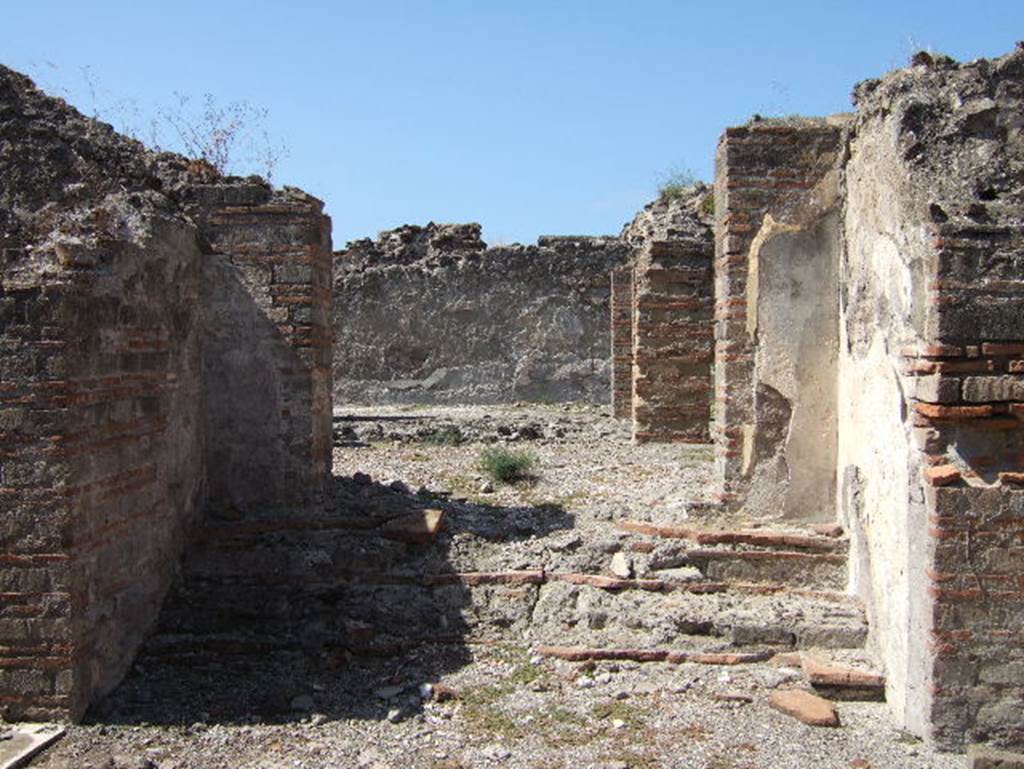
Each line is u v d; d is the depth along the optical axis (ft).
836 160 26.53
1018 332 18.43
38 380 18.80
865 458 23.47
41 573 19.04
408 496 30.12
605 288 72.33
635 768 17.79
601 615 23.49
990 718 18.53
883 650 21.50
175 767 17.76
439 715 20.06
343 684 21.57
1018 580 18.43
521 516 28.07
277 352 27.20
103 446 20.54
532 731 19.31
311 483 27.40
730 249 26.99
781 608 23.56
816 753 18.43
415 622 23.65
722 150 27.53
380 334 72.84
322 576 24.85
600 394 72.54
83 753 18.21
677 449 42.01
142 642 22.63
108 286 20.72
